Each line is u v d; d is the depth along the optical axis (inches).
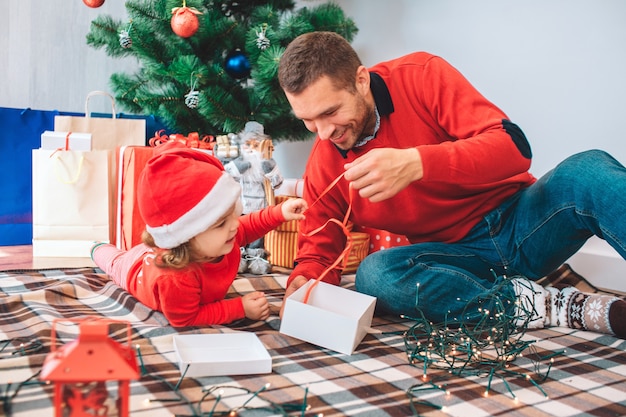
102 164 84.7
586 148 79.3
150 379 39.5
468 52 91.9
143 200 48.4
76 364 24.2
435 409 36.9
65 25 118.3
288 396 37.9
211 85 91.6
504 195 59.0
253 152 78.4
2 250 89.6
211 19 93.2
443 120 54.4
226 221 49.5
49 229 83.5
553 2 81.2
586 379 42.9
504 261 58.1
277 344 48.6
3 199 94.0
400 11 101.7
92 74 121.4
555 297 57.2
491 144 48.8
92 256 75.3
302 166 118.5
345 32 96.9
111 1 120.8
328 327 47.6
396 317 59.5
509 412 36.7
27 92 117.0
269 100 91.4
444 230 59.4
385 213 58.2
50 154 82.7
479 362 45.3
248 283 69.7
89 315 54.9
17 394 36.0
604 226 48.0
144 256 58.8
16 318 52.9
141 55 93.7
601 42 76.8
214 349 45.6
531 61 84.2
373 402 37.5
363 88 51.8
